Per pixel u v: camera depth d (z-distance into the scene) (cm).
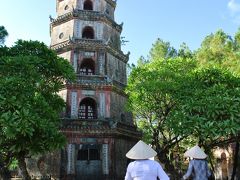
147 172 754
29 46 2505
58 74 2484
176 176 2533
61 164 3130
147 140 2895
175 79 2550
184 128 2041
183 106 2138
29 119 1845
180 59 2845
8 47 2519
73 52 3556
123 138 3466
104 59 3622
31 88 2056
